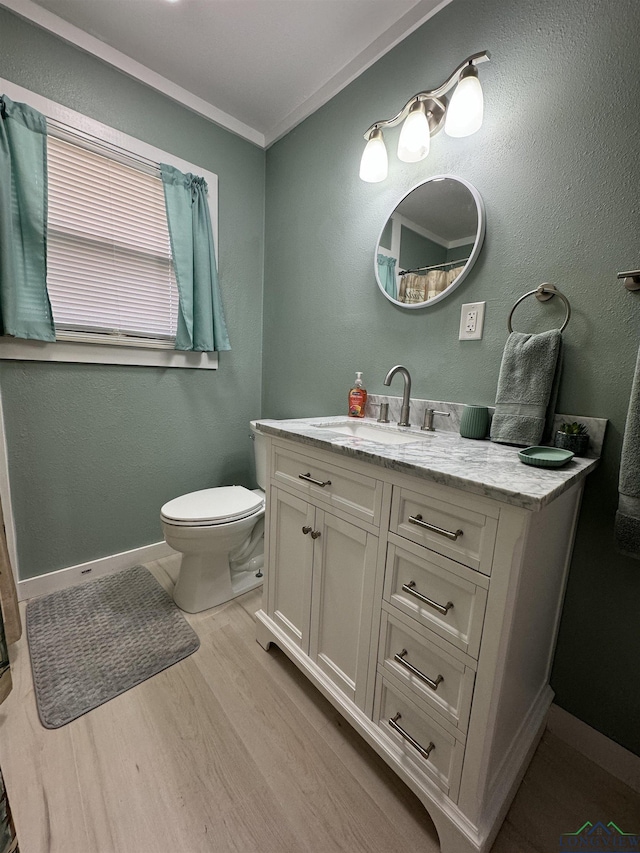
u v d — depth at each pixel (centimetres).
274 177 206
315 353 190
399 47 139
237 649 139
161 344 184
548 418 106
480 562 72
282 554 127
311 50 151
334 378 180
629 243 92
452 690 79
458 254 125
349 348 171
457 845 77
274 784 94
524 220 109
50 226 150
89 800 89
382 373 158
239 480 229
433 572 80
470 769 77
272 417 224
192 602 157
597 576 102
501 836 86
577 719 108
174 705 115
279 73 163
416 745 85
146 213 173
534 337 105
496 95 112
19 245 139
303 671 117
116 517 184
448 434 128
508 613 69
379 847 83
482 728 74
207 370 206
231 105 184
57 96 144
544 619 96
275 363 218
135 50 153
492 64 113
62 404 162
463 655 76
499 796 82
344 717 105
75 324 160
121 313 172
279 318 212
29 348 150
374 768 99
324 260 179
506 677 76
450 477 73
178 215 177
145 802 89
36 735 104
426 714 84
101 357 169
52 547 167
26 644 137
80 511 173
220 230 198
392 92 143
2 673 109
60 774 94
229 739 105
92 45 147
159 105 170
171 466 200
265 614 139
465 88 105
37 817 85
